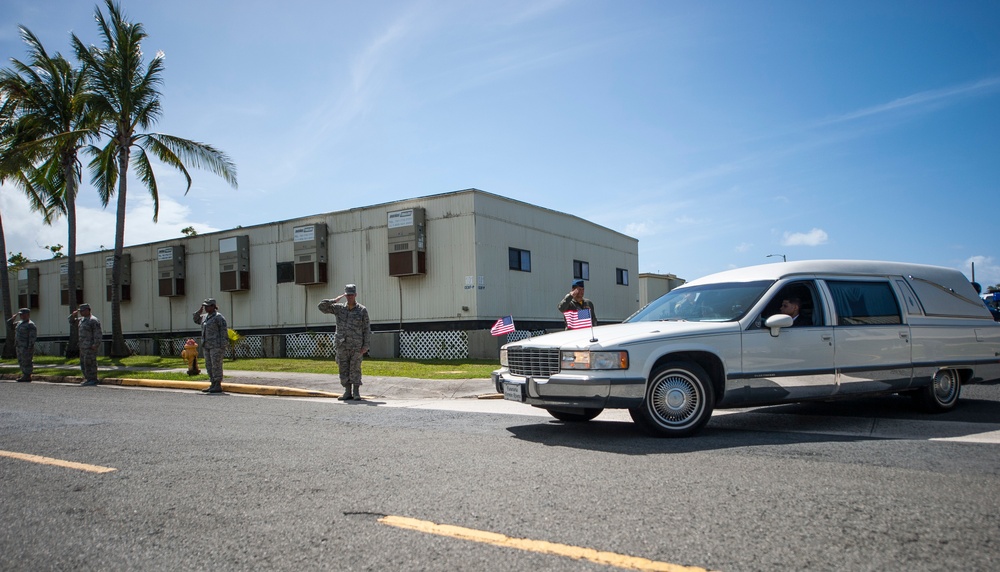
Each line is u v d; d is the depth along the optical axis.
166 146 22.50
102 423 7.79
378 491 4.38
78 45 20.97
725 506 3.90
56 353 31.31
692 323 6.89
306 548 3.33
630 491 4.28
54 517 3.96
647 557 3.11
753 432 6.72
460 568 3.03
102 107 21.09
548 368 6.71
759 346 6.72
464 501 4.11
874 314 7.45
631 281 31.25
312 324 23.77
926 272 8.16
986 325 8.29
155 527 3.73
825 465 4.98
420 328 21.28
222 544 3.43
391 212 21.66
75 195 24.03
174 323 27.89
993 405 8.53
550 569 3.00
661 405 6.43
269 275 24.95
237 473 4.97
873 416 7.76
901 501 3.95
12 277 34.94
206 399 11.15
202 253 26.98
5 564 3.24
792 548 3.20
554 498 4.14
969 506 3.84
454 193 20.78
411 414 8.54
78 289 31.73
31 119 22.47
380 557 3.19
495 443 6.16
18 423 7.82
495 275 21.20
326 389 12.13
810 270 7.34
